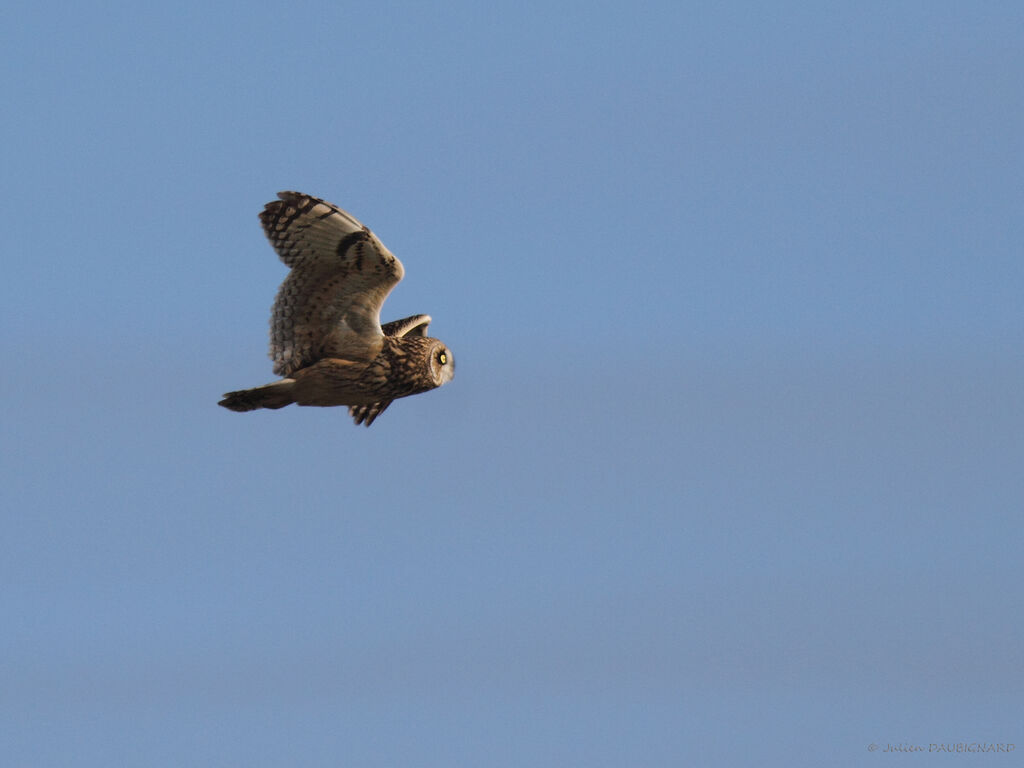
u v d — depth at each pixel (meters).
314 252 15.47
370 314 15.99
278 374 16.19
